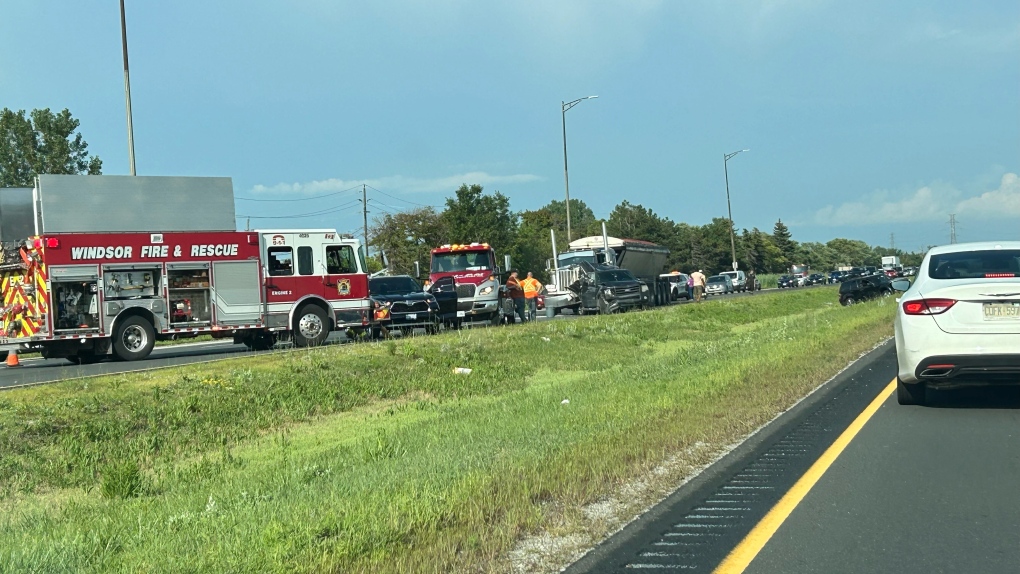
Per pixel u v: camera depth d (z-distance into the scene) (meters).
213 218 22.34
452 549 5.65
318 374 15.82
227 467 10.06
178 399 13.56
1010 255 11.45
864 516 6.70
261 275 22.88
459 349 19.27
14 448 11.19
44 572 5.80
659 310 33.50
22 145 50.12
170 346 29.45
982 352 10.32
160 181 21.78
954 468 8.19
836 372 15.54
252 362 16.94
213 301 22.19
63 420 12.21
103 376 15.16
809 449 9.06
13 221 20.94
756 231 144.00
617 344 23.16
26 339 20.30
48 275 20.33
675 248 122.38
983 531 6.31
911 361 10.79
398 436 10.59
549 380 17.16
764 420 10.77
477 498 6.82
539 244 74.38
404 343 19.73
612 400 12.15
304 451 10.90
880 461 8.51
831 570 5.54
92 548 6.32
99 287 20.84
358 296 24.14
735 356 17.52
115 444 11.60
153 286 21.50
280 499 7.46
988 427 10.12
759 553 5.86
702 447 9.07
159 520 7.16
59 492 9.88
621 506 6.95
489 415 11.70
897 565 5.62
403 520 6.27
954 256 11.66
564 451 8.49
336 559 5.48
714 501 7.12
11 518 8.44
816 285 100.12
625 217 120.31
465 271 33.28
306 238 23.52
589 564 5.64
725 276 79.69
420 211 73.25
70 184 20.84
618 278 40.19
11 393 13.45
